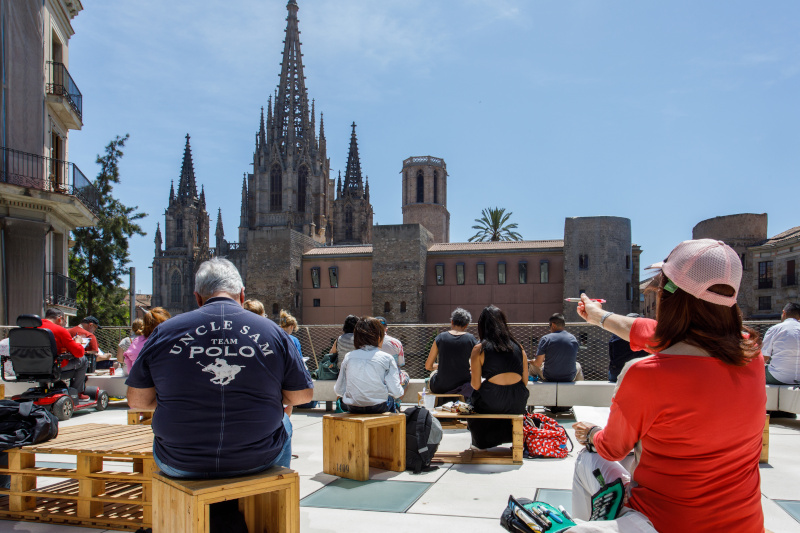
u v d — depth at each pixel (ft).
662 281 8.20
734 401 7.36
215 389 10.40
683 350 7.73
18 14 64.03
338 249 192.95
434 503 15.92
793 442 24.18
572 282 155.43
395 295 167.84
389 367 20.22
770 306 165.27
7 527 14.79
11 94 63.41
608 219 155.74
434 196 327.26
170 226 394.32
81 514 14.98
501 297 161.79
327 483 18.25
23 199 64.95
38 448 15.12
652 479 7.91
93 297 149.69
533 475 19.02
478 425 21.47
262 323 11.30
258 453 10.77
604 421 19.11
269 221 368.27
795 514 14.70
